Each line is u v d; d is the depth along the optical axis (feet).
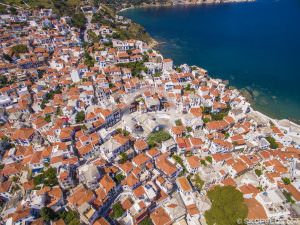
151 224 238.89
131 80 429.79
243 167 286.25
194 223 242.99
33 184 259.80
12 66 448.65
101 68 457.27
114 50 515.09
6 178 271.90
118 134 318.45
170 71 469.57
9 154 289.94
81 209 229.66
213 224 238.27
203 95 401.08
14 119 349.41
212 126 333.62
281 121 363.15
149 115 369.30
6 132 325.62
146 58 509.76
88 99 376.48
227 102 398.83
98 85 409.90
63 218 234.79
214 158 295.89
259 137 330.34
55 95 392.27
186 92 414.00
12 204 242.17
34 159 276.00
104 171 273.13
